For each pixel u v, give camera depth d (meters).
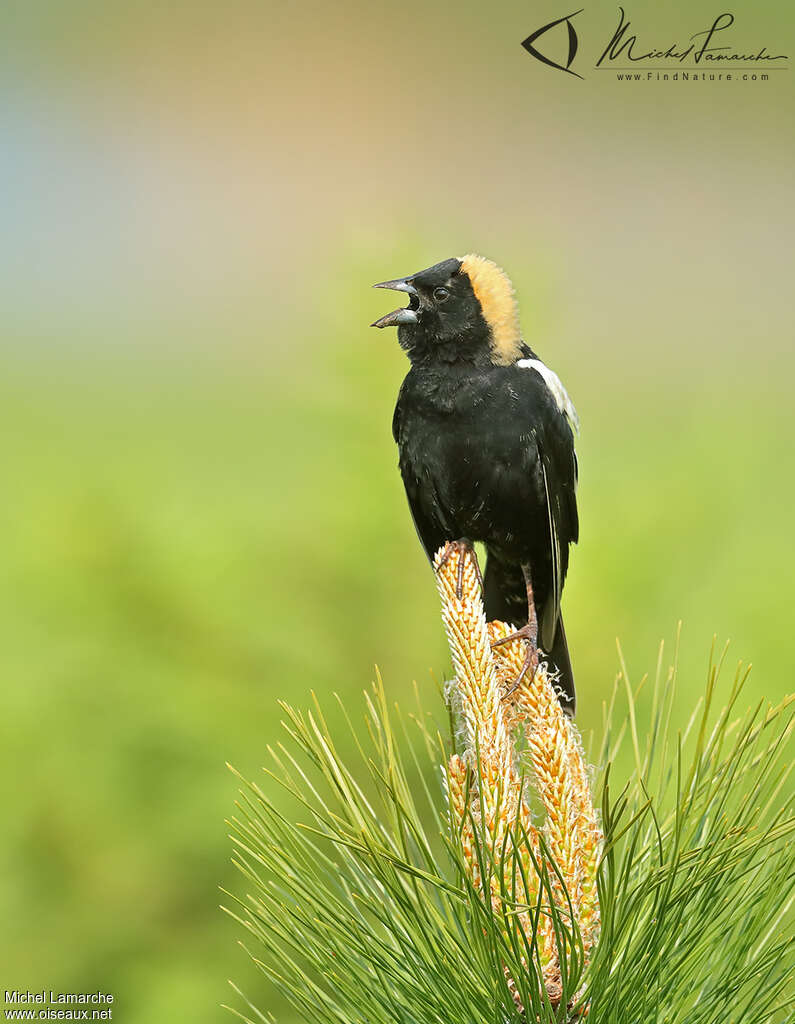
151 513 5.62
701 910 5.12
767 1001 5.13
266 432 5.79
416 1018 5.28
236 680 5.61
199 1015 5.59
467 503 5.61
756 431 5.68
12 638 5.61
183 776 5.61
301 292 5.63
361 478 5.61
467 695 5.41
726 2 12.29
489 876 4.85
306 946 5.32
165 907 5.62
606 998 4.93
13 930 5.61
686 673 5.61
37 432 6.61
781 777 4.98
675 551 5.62
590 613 5.61
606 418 5.93
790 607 5.62
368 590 5.61
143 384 8.61
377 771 5.40
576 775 5.40
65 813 5.61
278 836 5.34
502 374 5.61
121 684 5.60
